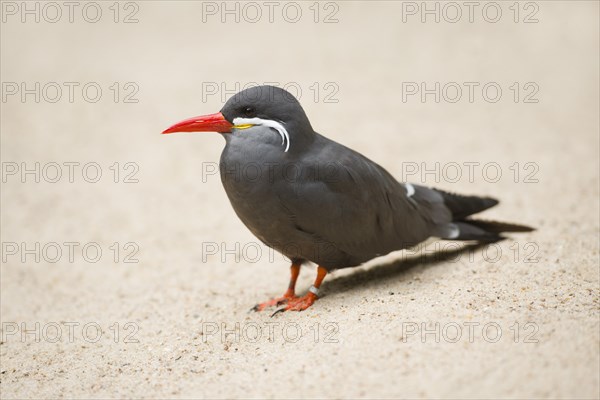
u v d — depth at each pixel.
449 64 19.55
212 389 6.57
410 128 15.91
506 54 19.91
